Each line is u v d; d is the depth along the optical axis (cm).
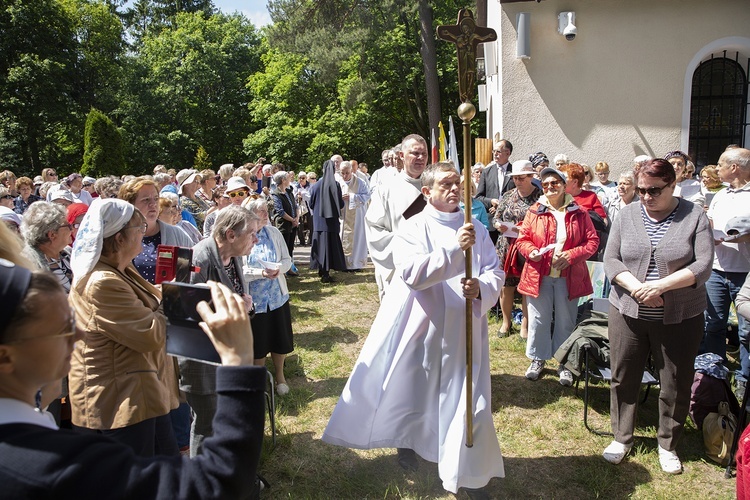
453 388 326
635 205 368
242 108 3700
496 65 1124
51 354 113
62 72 2873
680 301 341
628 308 357
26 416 111
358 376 351
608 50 905
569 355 433
